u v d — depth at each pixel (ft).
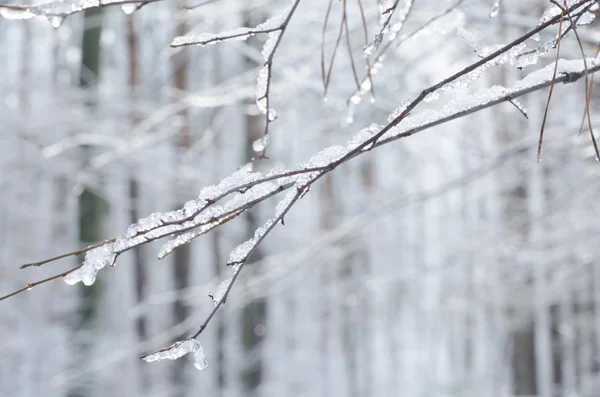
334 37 11.62
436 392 40.32
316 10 12.30
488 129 15.05
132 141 15.51
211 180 24.56
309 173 3.72
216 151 26.40
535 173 16.26
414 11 10.44
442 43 11.28
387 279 15.85
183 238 3.58
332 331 44.62
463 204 21.06
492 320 27.89
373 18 11.02
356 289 17.78
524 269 19.81
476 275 20.56
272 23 4.03
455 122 13.57
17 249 31.81
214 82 22.16
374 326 43.98
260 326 36.47
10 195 30.07
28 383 26.96
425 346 51.39
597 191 15.51
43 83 28.22
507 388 30.99
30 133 23.75
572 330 27.04
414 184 25.25
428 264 17.97
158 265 33.09
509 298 22.04
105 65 28.81
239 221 30.53
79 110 23.36
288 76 11.82
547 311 27.14
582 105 12.84
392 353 49.42
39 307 31.19
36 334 28.94
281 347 44.96
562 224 16.53
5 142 24.66
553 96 13.25
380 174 30.89
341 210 34.30
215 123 14.17
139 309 15.67
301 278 14.93
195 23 16.07
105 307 33.17
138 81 22.67
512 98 3.99
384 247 28.73
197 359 3.55
